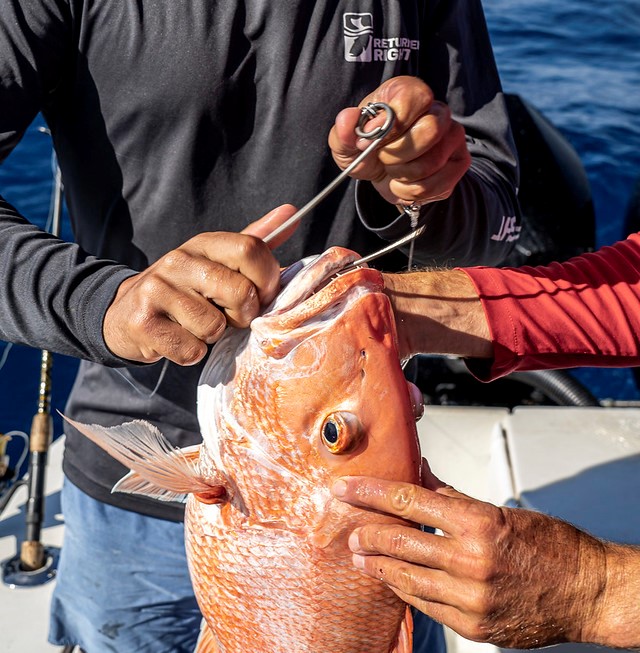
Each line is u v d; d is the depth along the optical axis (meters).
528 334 1.84
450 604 1.43
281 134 1.95
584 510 2.88
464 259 2.12
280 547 1.45
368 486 1.37
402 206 1.67
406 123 1.45
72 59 1.91
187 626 2.44
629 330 1.89
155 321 1.37
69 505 2.33
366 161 1.52
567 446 3.26
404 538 1.39
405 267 2.29
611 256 2.00
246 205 2.00
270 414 1.40
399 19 1.97
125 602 2.34
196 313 1.35
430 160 1.50
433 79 2.14
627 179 6.65
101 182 2.02
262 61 1.91
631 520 2.82
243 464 1.44
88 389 2.22
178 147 1.93
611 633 1.49
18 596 2.84
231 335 1.48
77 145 2.00
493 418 3.66
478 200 2.01
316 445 1.39
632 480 3.05
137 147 1.95
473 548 1.39
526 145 4.75
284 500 1.43
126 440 1.45
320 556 1.43
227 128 1.93
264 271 1.35
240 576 1.49
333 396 1.37
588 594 1.48
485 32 2.22
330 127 1.96
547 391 3.82
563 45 8.97
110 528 2.26
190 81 1.87
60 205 2.73
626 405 3.85
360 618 1.48
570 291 1.91
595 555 1.50
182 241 2.02
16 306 1.62
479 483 3.28
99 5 1.85
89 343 1.54
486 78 2.21
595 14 9.68
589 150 6.97
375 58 1.96
